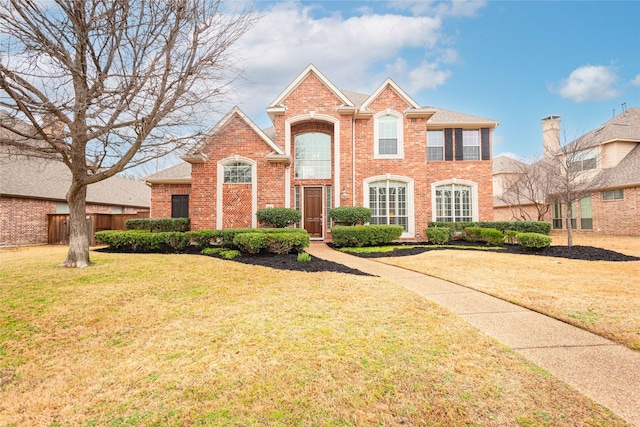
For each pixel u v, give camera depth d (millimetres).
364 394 3066
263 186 14766
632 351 3885
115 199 25219
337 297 6152
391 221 16453
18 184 17438
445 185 18188
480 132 18359
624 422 2615
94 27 7027
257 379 3365
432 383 3215
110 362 3893
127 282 7309
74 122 7285
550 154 18344
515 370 3445
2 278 7582
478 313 5316
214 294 6473
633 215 18875
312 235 17047
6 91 6145
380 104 16656
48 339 4551
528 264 9766
